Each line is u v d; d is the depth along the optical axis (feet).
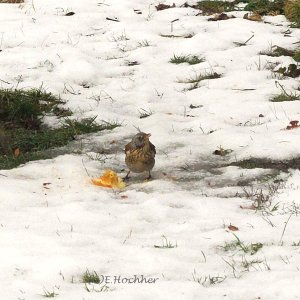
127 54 63.31
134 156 40.86
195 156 44.86
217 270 30.42
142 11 73.67
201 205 37.91
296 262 30.71
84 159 44.86
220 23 69.31
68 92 55.77
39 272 29.71
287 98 53.36
